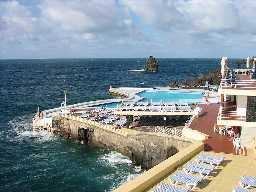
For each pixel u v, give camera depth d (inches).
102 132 2074.3
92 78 7736.2
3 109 3521.2
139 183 998.4
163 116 2215.8
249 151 1366.9
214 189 1032.2
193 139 1616.6
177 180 1045.2
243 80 1732.3
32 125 2657.5
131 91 3868.1
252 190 1025.5
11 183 1622.8
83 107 2657.5
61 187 1578.5
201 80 4311.0
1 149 2119.8
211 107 2228.1
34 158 1959.9
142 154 1840.6
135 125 2107.5
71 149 2102.6
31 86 5949.8
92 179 1657.2
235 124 1441.9
